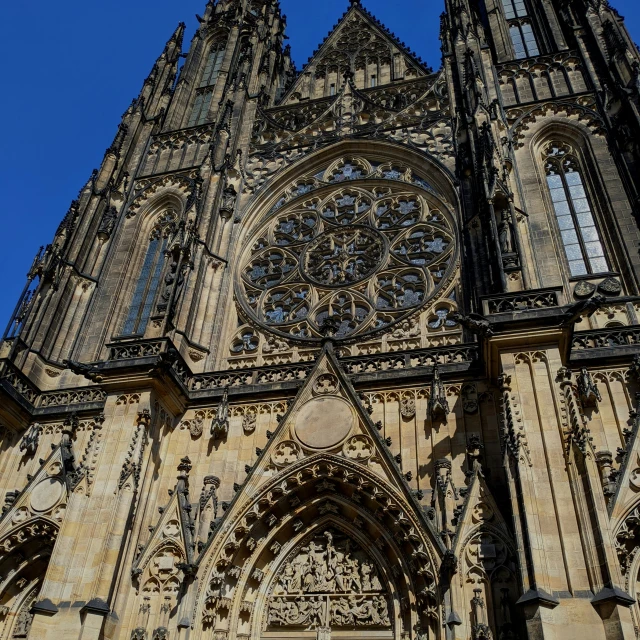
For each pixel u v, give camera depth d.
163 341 44.50
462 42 67.69
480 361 42.12
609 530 30.12
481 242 49.59
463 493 36.50
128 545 37.81
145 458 40.88
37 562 42.84
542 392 35.25
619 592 27.59
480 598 32.56
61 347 54.91
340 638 36.22
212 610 36.53
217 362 51.31
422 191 58.16
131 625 36.06
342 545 39.69
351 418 41.44
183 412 45.66
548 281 48.59
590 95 59.94
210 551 37.81
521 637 30.98
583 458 31.62
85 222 62.75
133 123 75.00
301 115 70.19
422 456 39.75
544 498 31.52
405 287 52.47
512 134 59.12
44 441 47.50
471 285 48.75
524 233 50.34
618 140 54.06
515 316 38.03
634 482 34.22
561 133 58.97
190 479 42.31
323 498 40.59
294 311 53.44
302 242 58.34
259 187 63.22
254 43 83.50
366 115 66.88
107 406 42.31
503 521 34.62
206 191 60.41
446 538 34.97
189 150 71.81
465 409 40.78
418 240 54.97
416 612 34.94
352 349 48.84
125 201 67.38
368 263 54.97
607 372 39.78
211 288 55.19
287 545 40.06
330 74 77.38
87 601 34.38
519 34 73.56
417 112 64.81
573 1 70.62
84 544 36.50
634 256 48.16
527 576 29.34
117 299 58.94
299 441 41.38
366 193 60.00
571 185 55.97
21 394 48.34
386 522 38.38
